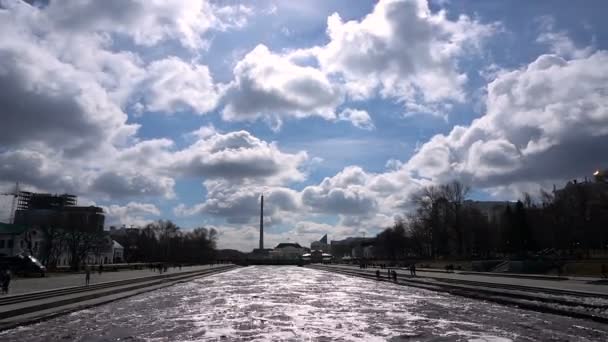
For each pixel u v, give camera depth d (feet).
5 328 108.47
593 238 355.77
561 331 101.50
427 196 484.74
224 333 105.50
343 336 101.65
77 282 213.87
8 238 396.78
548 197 424.05
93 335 102.01
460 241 467.11
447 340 95.55
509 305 152.87
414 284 258.98
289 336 101.91
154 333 105.19
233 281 326.44
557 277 219.00
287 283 300.61
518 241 435.12
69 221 404.16
